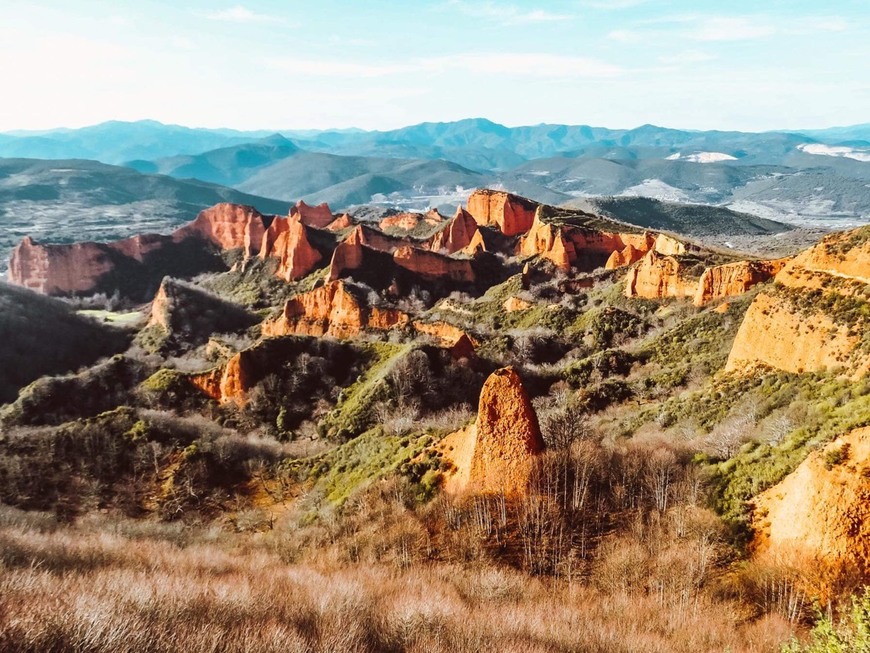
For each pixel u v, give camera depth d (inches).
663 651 677.3
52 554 901.2
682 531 960.9
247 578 850.8
